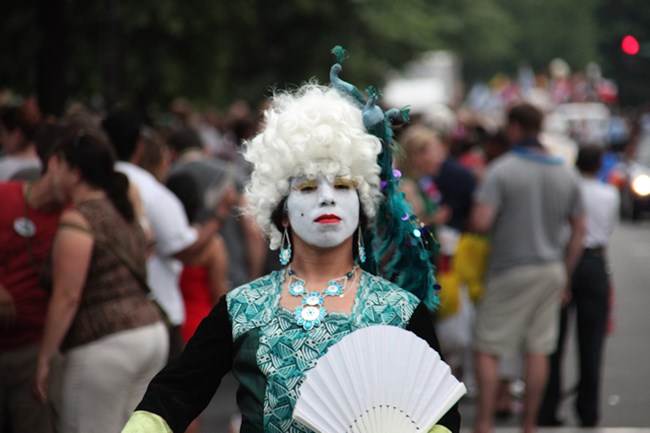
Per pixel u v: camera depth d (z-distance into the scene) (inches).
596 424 687.7
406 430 258.4
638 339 999.6
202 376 281.0
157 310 439.5
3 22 936.9
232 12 1163.3
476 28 4498.0
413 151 648.4
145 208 518.9
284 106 293.9
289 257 286.4
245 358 275.4
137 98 1212.5
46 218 458.9
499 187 620.7
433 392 260.7
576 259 641.0
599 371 688.4
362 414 258.2
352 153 281.9
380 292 282.0
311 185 281.3
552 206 623.2
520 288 622.2
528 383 628.7
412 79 3216.0
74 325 420.2
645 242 1802.4
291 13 1871.3
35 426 464.8
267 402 271.6
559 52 6058.1
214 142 1347.2
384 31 2084.2
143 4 1116.5
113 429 422.3
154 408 276.5
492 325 628.7
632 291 1298.0
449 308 673.0
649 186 2071.9
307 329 275.3
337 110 283.3
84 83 1054.4
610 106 3304.6
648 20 4131.4
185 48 1198.9
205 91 1238.3
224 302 283.7
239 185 745.6
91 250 417.7
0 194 458.0
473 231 660.7
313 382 260.8
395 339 262.4
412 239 301.3
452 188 734.5
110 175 431.2
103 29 949.8
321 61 1948.8
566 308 686.5
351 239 288.5
